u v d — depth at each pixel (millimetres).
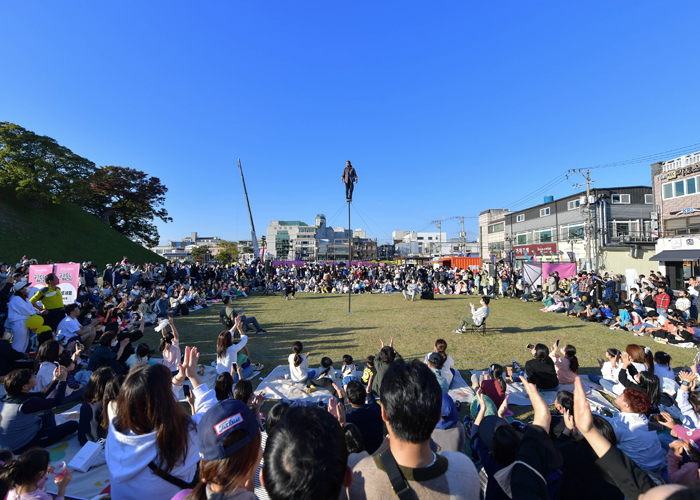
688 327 9664
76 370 7176
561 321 13219
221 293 21078
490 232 54062
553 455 1831
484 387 4957
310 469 1236
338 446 1357
